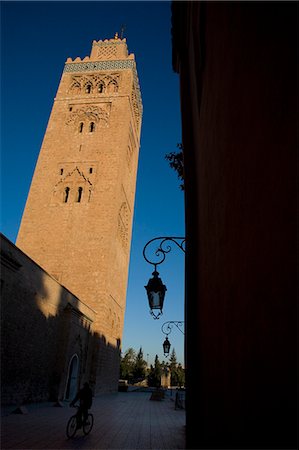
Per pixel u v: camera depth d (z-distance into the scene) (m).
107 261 28.23
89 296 27.06
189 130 6.48
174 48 7.51
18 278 14.91
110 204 30.52
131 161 39.03
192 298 5.20
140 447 8.27
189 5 5.33
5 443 7.55
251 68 1.41
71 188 31.59
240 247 1.58
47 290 17.98
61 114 35.97
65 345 19.45
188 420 4.44
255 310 1.28
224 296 1.99
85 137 34.25
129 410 17.30
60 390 18.44
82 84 37.97
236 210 1.69
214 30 2.62
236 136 1.71
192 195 5.99
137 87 42.69
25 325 15.64
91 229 29.47
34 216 30.45
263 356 1.16
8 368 14.23
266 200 1.20
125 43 40.97
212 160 2.78
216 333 2.34
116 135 34.09
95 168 32.28
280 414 0.97
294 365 0.89
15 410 12.77
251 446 1.22
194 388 4.50
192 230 5.70
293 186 0.96
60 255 28.62
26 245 29.28
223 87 2.16
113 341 30.55
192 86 5.54
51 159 33.22
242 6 1.58
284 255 1.01
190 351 4.80
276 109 1.11
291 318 0.93
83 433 9.63
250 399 1.29
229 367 1.75
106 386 28.23
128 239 37.19
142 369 71.62
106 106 35.94
